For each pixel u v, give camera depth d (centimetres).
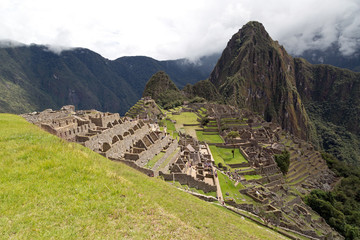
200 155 6538
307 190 8238
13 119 3331
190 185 4391
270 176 7312
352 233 6078
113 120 5144
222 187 5062
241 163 7450
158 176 4125
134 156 3966
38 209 1280
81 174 1706
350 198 8781
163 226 1494
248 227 2719
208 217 2311
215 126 11375
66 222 1249
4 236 1060
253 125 12481
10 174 1491
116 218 1403
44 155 1811
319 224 6112
